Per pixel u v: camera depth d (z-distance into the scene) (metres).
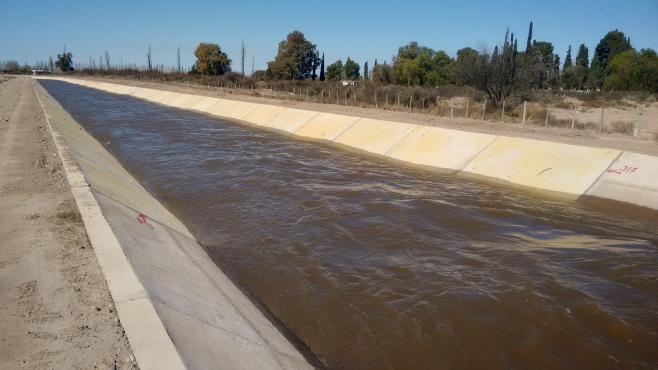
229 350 5.84
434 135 21.92
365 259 10.25
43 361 4.82
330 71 90.75
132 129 30.38
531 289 8.87
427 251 10.70
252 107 37.94
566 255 10.48
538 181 16.44
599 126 26.25
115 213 9.81
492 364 6.80
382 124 25.16
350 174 18.52
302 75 81.50
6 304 5.96
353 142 25.05
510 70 35.19
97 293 6.29
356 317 7.95
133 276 6.71
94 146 21.59
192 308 6.59
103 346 5.12
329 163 20.75
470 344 7.24
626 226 12.57
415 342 7.29
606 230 12.21
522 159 17.75
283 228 12.16
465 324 7.74
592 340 7.34
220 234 11.80
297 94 55.34
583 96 46.44
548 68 57.00
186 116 39.78
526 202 14.76
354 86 57.16
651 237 11.70
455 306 8.27
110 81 92.44
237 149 23.80
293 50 79.50
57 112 32.41
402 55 66.00
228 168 19.17
